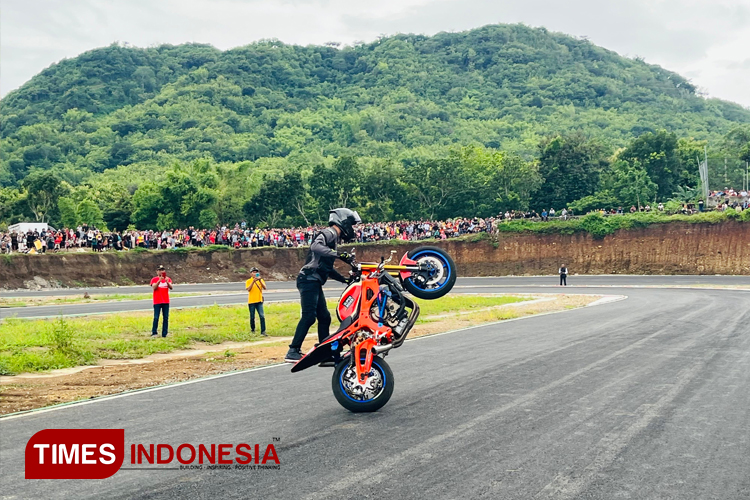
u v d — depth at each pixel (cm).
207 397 904
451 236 6888
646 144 8688
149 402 873
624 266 6353
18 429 728
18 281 4850
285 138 18150
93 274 5325
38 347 1622
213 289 4956
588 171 8412
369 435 682
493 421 738
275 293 4391
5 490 527
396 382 1000
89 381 1119
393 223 6944
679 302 2994
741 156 8475
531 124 18775
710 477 547
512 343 1509
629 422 732
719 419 746
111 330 2009
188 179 8306
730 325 1888
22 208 8662
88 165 15750
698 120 19450
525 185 8381
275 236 6631
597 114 19562
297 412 797
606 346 1423
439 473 556
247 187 9250
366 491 512
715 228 6031
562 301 3353
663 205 7169
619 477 546
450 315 2644
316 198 8381
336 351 821
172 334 1948
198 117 19100
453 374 1065
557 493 508
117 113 19988
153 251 5884
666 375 1044
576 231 6650
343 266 6212
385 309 823
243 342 1853
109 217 8700
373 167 8569
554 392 904
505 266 6725
